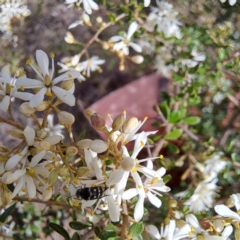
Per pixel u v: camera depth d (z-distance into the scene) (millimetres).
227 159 173
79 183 86
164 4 177
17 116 189
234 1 151
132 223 99
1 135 189
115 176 83
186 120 164
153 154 158
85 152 85
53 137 84
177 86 181
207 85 187
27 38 216
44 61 90
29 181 86
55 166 87
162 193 119
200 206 154
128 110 216
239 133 196
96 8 156
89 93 250
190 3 187
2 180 83
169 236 103
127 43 166
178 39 174
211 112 202
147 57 220
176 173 190
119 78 254
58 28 225
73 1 156
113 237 96
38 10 219
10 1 185
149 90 221
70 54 233
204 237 100
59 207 141
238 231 95
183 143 188
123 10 163
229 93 192
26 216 145
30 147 86
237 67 162
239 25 182
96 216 118
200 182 162
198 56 174
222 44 168
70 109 237
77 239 106
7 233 138
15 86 89
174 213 109
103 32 225
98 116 85
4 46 199
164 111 162
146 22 181
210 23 183
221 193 183
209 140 178
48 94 87
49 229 147
